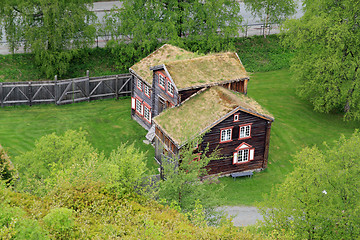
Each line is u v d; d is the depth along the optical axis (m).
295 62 56.78
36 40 58.28
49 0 57.16
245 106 45.88
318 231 32.84
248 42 69.56
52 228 26.61
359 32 51.91
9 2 57.91
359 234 32.25
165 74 49.16
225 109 44.91
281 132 53.69
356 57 52.28
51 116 56.12
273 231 30.67
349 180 33.53
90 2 62.19
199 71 48.28
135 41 62.31
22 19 60.25
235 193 44.81
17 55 62.31
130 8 61.50
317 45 55.62
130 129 54.62
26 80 60.72
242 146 46.56
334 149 35.47
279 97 60.97
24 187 33.44
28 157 37.12
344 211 33.38
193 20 63.16
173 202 33.47
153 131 52.69
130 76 61.12
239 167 47.31
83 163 36.62
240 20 65.50
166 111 46.91
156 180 38.53
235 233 29.55
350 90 53.88
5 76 60.03
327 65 52.25
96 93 60.47
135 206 31.75
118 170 33.56
